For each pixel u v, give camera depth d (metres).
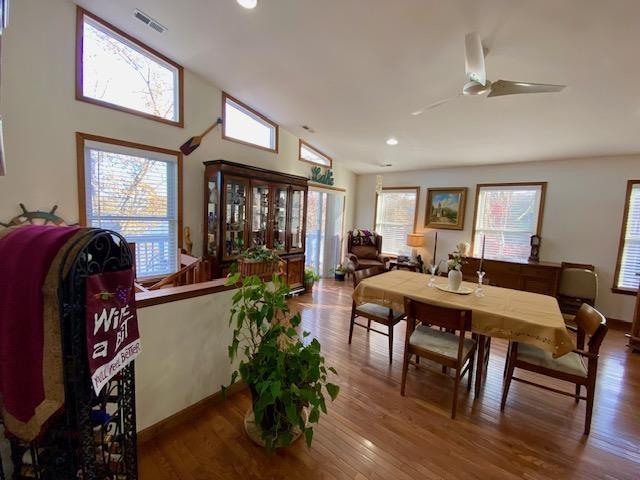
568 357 2.10
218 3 2.34
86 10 2.64
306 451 1.71
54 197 2.57
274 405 1.63
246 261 3.20
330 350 2.99
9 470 1.14
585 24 1.97
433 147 4.55
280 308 1.81
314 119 4.22
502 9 1.97
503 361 2.91
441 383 2.47
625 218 4.00
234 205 3.78
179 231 3.50
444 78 2.81
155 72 3.22
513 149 4.23
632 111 2.88
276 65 3.06
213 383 2.06
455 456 1.71
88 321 0.92
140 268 3.25
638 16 1.85
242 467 1.59
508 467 1.65
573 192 4.32
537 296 2.53
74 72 2.62
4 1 1.08
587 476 1.61
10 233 0.96
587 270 4.03
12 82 2.32
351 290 5.32
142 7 2.52
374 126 4.10
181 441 1.74
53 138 2.54
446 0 1.97
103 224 2.93
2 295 0.87
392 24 2.25
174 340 1.81
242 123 4.20
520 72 2.53
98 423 1.11
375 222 6.52
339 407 2.12
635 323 3.27
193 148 3.52
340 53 2.69
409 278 3.11
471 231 5.22
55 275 0.86
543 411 2.15
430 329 2.51
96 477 1.07
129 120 3.00
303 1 2.17
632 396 2.38
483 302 2.33
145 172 3.21
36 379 0.87
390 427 1.93
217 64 3.24
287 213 4.59
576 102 2.87
